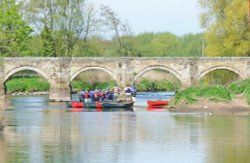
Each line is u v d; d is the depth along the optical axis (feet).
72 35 599.57
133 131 314.96
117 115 393.29
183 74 537.65
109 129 322.96
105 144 278.87
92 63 534.37
